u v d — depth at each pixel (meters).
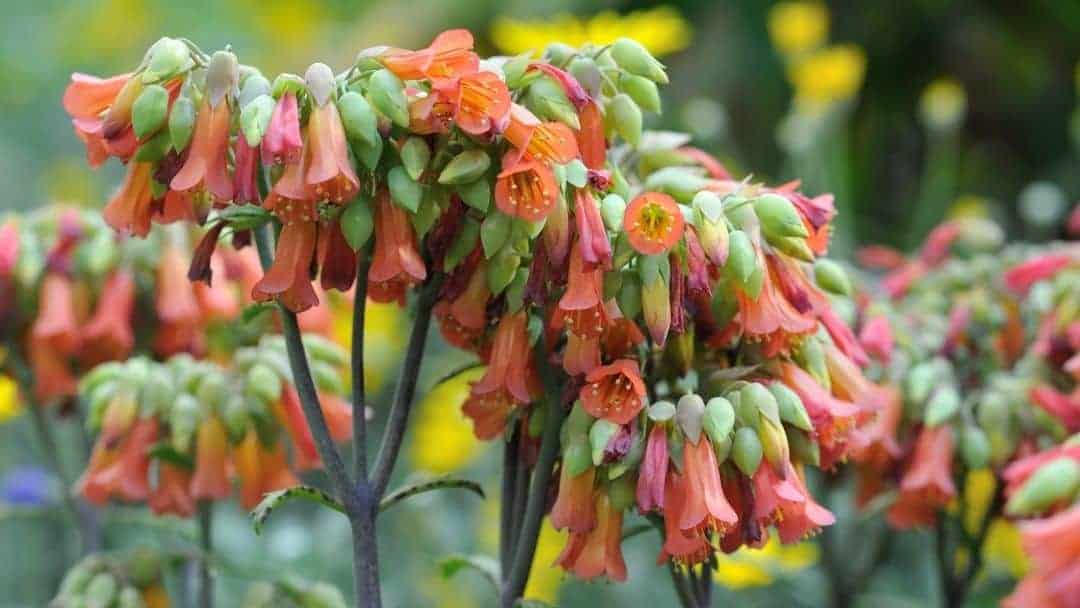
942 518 3.35
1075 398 3.09
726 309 2.36
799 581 4.01
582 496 2.31
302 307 2.22
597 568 2.31
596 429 2.24
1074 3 7.01
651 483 2.20
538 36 3.93
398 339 5.99
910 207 7.25
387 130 2.12
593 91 2.32
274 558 4.91
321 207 2.18
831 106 5.61
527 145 2.10
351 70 2.16
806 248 2.30
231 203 2.26
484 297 2.30
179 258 3.50
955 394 3.19
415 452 5.63
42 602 5.41
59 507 3.96
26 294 3.56
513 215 2.11
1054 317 3.25
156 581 3.21
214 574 3.43
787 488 2.24
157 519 3.77
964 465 3.29
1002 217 6.94
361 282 2.37
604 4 7.26
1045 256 3.33
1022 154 7.34
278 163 2.09
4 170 9.26
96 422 3.25
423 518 5.46
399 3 8.71
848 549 4.07
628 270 2.23
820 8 7.08
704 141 5.95
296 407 3.11
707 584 2.65
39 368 3.57
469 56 2.07
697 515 2.18
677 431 2.25
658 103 2.41
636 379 2.19
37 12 10.64
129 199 2.32
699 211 2.20
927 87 7.32
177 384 3.18
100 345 3.62
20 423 6.11
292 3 9.92
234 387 3.12
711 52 7.21
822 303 2.48
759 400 2.26
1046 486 2.17
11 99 9.73
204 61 2.19
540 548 4.61
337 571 5.11
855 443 2.55
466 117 2.08
